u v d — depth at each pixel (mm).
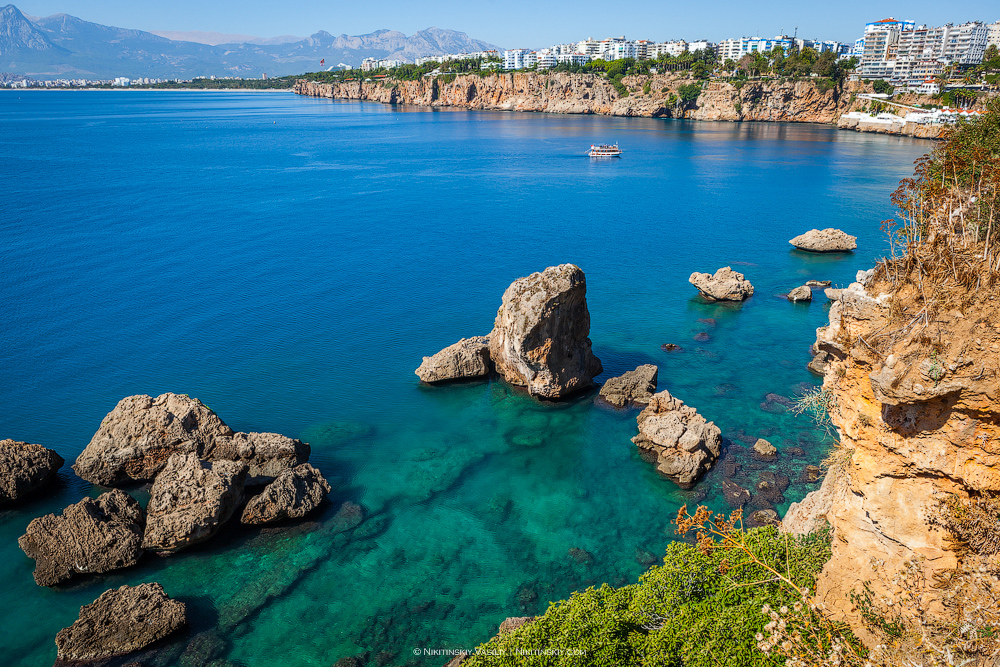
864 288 16094
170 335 60031
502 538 33156
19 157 179375
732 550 21828
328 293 72125
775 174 149250
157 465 37438
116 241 92875
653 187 137250
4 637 27297
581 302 47312
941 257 14836
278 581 30219
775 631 15609
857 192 125500
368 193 134375
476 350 50906
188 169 164000
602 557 31625
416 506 35844
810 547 20812
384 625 27641
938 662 12992
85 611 26781
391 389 49938
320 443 42375
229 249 89938
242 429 44344
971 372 13344
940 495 14633
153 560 31469
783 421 43344
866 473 15828
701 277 69625
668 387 48844
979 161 17250
